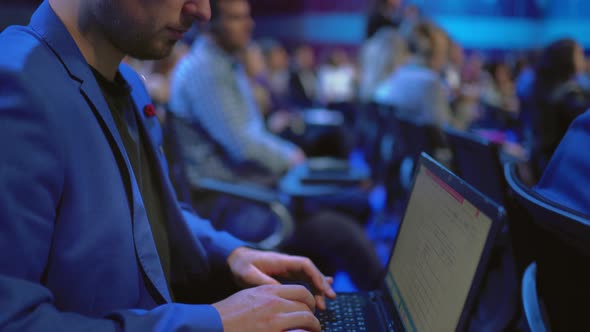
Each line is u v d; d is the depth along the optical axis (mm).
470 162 1523
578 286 673
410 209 1037
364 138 5461
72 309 718
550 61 2402
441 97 3537
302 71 8906
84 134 737
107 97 899
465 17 12609
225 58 2248
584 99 2260
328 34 12797
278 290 832
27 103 667
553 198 724
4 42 755
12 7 6113
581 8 11883
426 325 752
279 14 12789
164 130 1753
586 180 699
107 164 761
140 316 707
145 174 996
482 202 665
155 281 828
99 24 822
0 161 634
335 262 2035
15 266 633
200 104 2209
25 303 619
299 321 763
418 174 1048
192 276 1064
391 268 1064
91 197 730
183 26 817
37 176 656
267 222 1984
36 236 653
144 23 781
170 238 1032
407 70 3678
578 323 707
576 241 615
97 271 729
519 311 1185
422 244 889
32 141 661
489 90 6781
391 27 4648
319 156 4340
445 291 716
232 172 2258
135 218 815
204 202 1962
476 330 1326
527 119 3053
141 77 1120
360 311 1036
